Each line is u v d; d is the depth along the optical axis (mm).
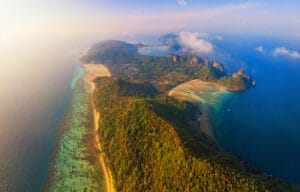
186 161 149125
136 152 178750
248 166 175250
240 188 129125
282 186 138250
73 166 186250
